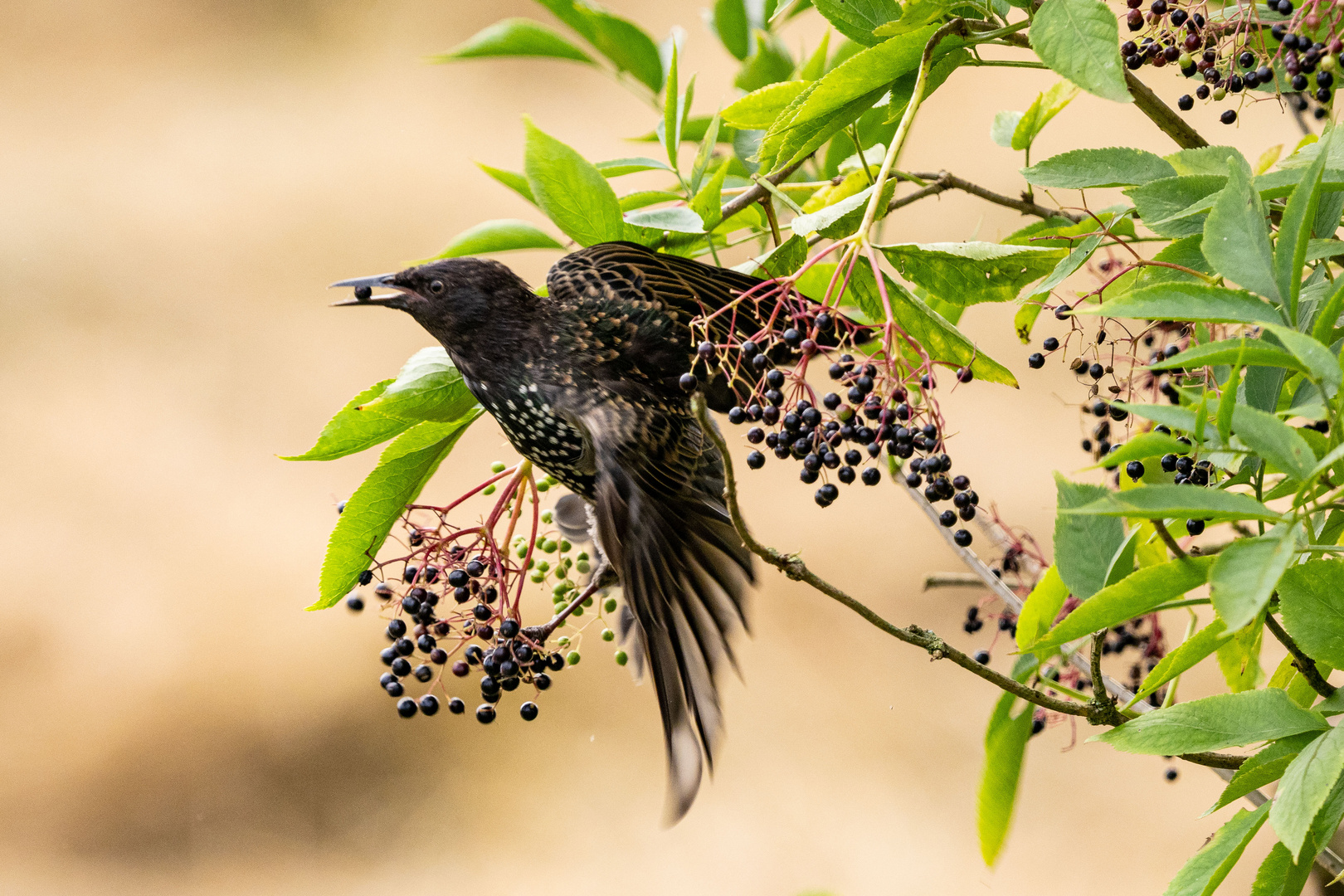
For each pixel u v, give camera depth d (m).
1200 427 5.50
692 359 5.67
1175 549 5.52
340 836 9.40
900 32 5.61
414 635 5.68
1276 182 5.57
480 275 5.68
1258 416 5.50
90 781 9.50
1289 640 5.55
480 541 5.69
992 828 5.66
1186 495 5.49
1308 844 5.54
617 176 5.70
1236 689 5.64
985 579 5.70
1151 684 5.55
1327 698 5.55
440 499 9.52
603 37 5.80
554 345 5.68
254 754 9.64
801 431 5.60
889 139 5.74
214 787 9.52
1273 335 5.57
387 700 9.88
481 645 5.69
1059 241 5.67
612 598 5.72
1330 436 5.51
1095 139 10.04
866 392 5.60
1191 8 5.61
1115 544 5.59
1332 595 5.53
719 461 5.68
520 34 5.80
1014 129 5.69
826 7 5.64
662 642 5.66
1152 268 5.61
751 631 5.66
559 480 5.70
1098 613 5.53
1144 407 5.50
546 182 5.66
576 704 9.91
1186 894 5.54
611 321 5.67
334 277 11.97
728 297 5.67
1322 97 5.59
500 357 5.68
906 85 5.64
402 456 5.68
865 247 5.61
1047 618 5.63
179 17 14.39
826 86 5.62
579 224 5.67
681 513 5.67
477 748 9.75
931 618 9.57
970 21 5.62
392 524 5.68
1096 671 5.59
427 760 9.68
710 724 5.65
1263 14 5.62
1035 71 10.62
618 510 5.66
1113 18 5.57
